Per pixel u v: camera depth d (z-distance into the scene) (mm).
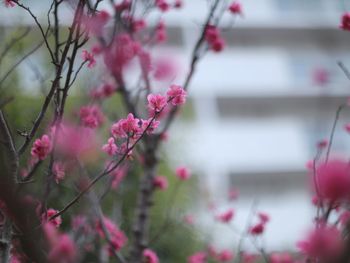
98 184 5402
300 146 18844
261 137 18797
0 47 5336
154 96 2830
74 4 3045
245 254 6320
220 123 18859
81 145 3145
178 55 18344
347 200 1806
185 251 8383
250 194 18578
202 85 18984
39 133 4316
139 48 4477
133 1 4617
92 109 4102
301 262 5297
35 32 8070
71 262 2781
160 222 8102
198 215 9133
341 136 18094
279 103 19484
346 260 1685
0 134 2740
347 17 3834
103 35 4090
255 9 19938
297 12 20734
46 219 2943
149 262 4617
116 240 4652
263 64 19859
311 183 3256
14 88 7133
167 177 8648
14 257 3240
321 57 20203
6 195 2328
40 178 3898
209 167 17328
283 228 17078
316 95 18703
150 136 4844
